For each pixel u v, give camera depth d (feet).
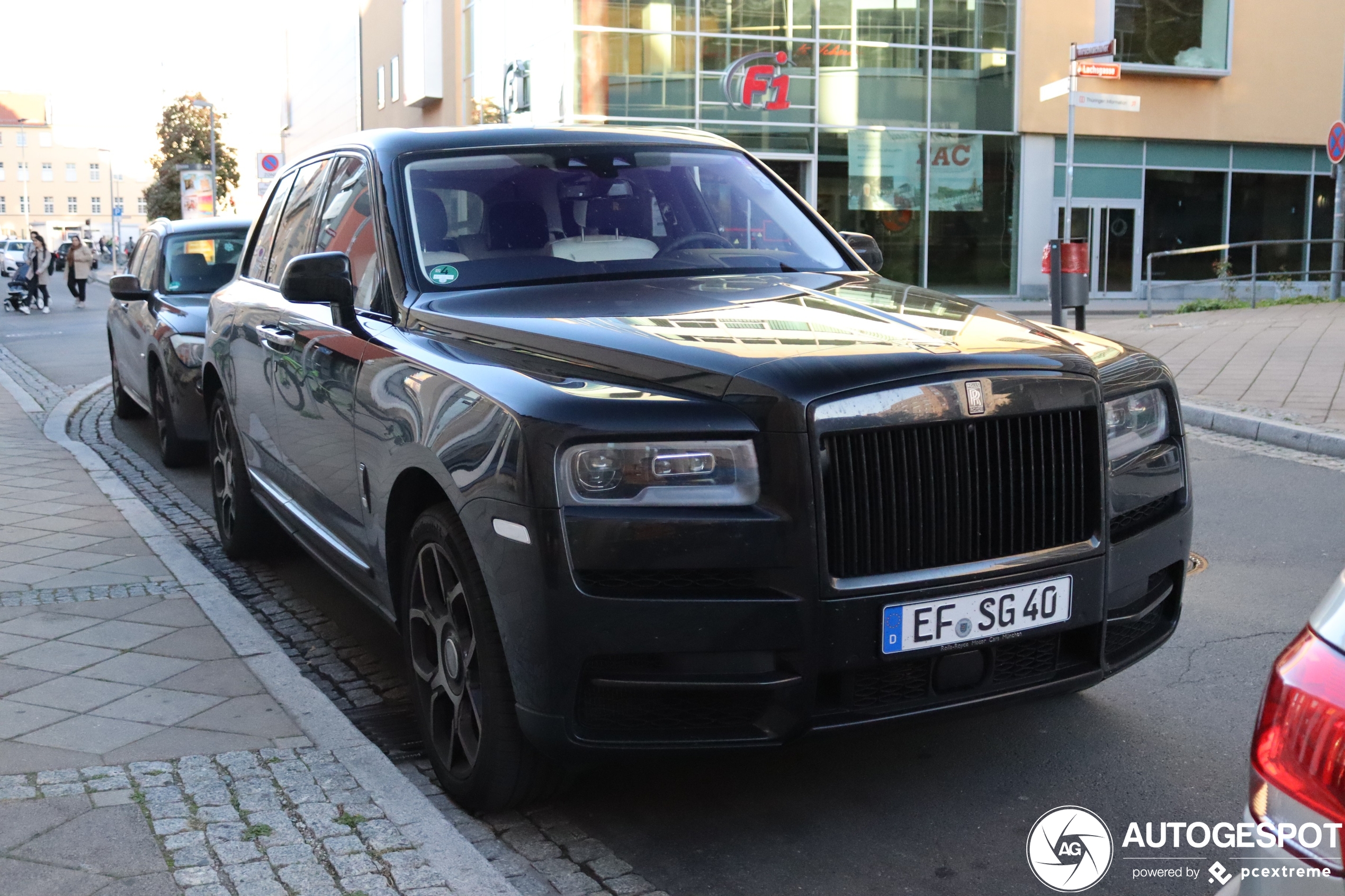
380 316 13.41
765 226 15.10
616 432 9.56
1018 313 76.23
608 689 9.69
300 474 15.55
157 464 29.63
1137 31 92.48
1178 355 41.96
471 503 10.24
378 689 14.88
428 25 111.55
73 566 18.53
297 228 17.54
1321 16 96.94
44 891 9.15
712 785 11.78
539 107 84.48
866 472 9.69
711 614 9.50
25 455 28.14
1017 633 10.21
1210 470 25.89
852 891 9.84
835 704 9.88
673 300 12.37
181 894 9.11
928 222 89.35
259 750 11.81
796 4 84.12
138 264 34.71
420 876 9.42
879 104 87.10
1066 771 11.99
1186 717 13.26
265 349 16.83
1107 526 10.66
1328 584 17.87
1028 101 90.17
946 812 11.18
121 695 13.26
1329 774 5.32
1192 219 96.37
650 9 80.89
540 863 10.36
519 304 12.42
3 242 197.77
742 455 9.61
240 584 19.33
